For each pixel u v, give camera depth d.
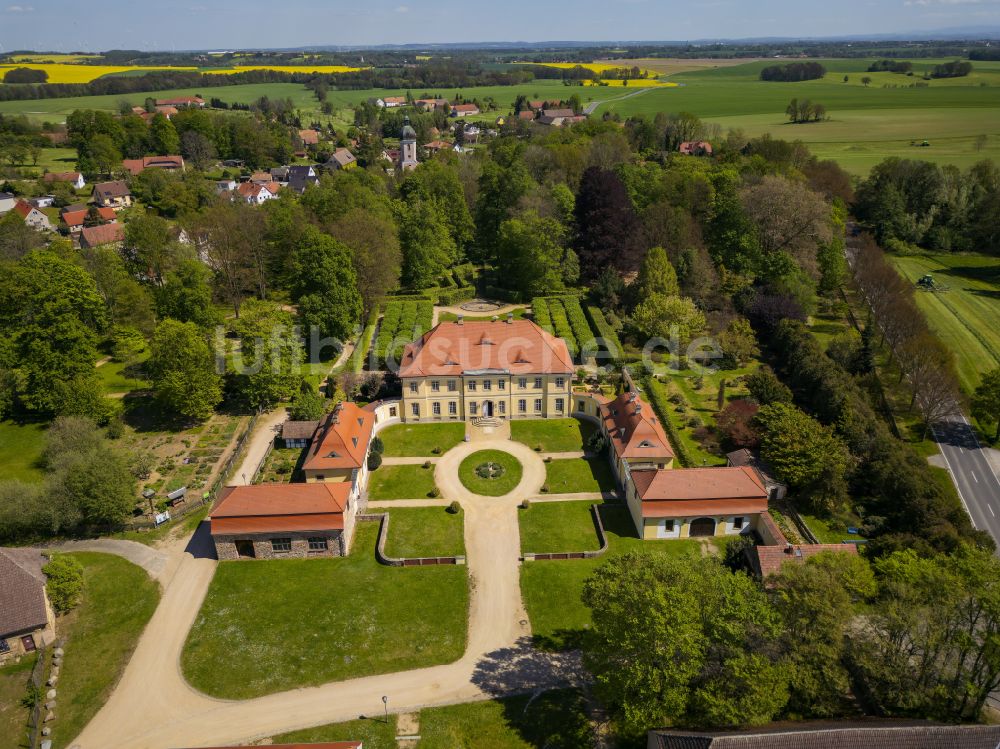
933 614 56.16
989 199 191.38
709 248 157.62
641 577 57.22
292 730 58.56
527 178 178.50
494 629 69.31
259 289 151.62
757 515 82.06
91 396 101.94
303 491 78.94
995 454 99.69
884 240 192.88
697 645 53.25
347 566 77.94
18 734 58.06
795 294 142.12
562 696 62.00
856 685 60.19
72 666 64.69
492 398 106.81
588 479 94.00
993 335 135.38
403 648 67.00
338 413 94.00
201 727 58.84
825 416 102.75
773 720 54.25
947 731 48.72
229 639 67.81
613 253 155.50
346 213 153.12
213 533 77.00
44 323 105.81
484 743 57.66
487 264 182.12
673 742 48.84
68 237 192.25
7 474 94.25
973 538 76.69
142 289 131.25
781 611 58.16
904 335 122.50
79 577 71.50
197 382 102.50
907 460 90.00
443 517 86.31
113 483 80.88
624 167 188.12
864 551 78.75
